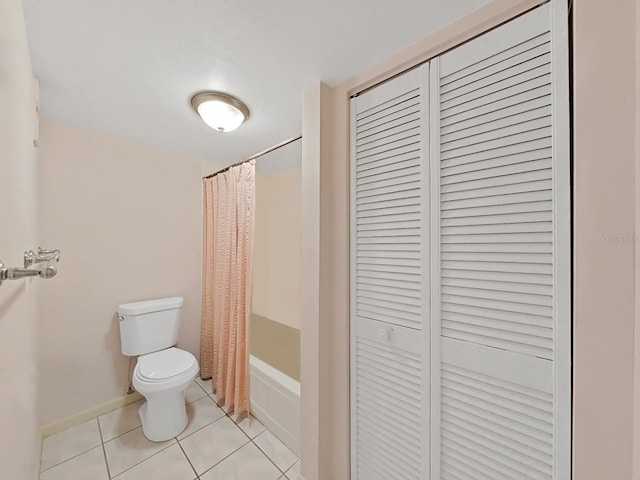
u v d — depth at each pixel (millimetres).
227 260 2092
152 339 1968
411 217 1090
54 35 1032
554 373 767
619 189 636
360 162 1273
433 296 1011
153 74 1274
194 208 2422
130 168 2059
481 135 918
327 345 1319
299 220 2619
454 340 966
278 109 1580
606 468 646
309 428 1313
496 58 887
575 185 692
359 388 1253
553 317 773
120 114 1646
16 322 807
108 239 1960
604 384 650
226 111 1480
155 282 2193
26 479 1014
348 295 1292
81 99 1479
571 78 753
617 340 637
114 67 1222
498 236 883
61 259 1771
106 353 1945
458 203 965
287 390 1644
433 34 1014
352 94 1308
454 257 973
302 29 1015
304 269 1361
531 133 822
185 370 1725
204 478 1411
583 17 682
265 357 2352
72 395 1805
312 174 1327
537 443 800
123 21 978
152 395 1596
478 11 906
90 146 1878
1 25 604
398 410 1111
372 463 1192
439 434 990
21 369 897
